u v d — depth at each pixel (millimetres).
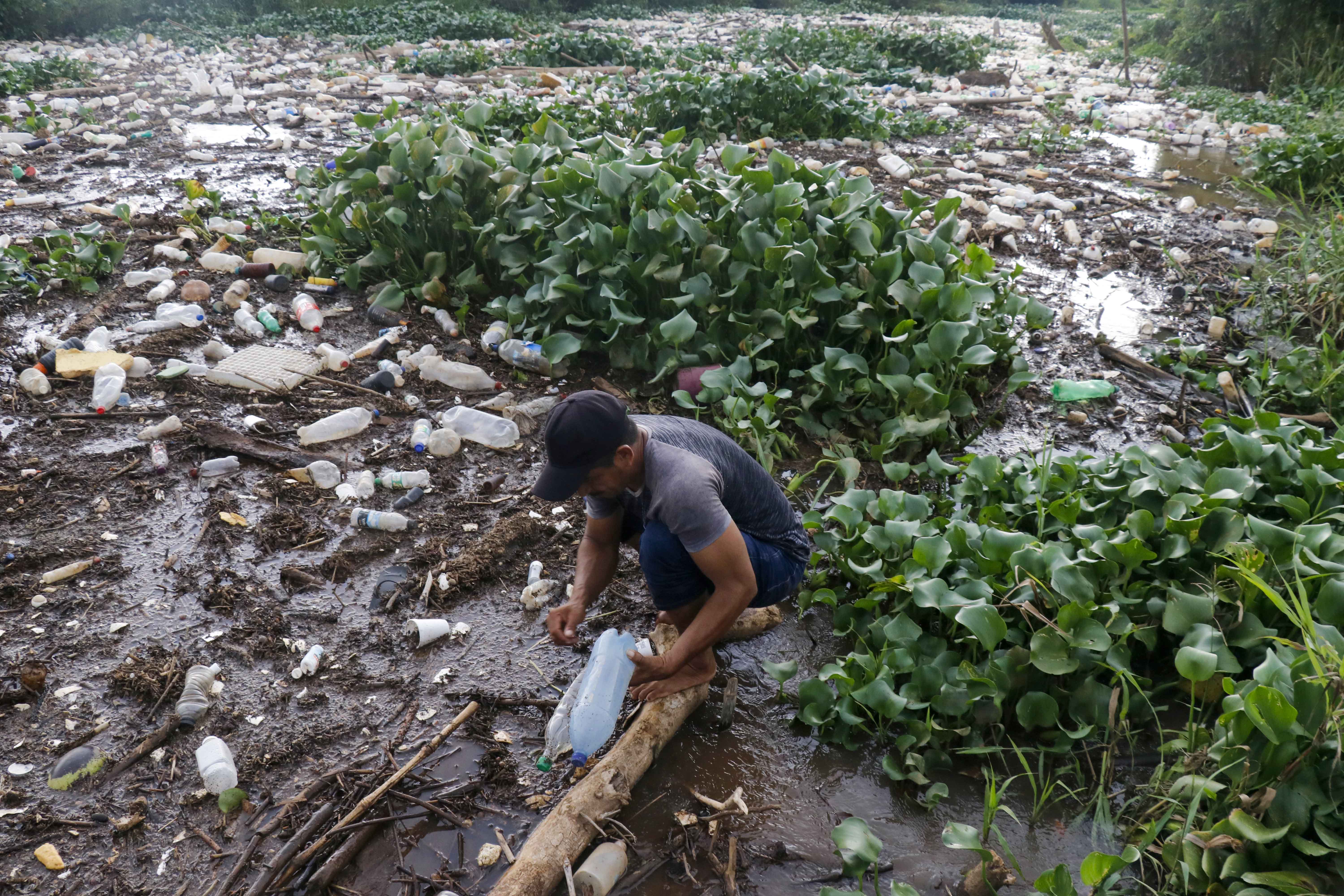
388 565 3941
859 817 2904
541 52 16062
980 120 13211
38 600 3615
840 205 5508
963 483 4090
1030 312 5633
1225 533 3393
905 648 3242
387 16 19516
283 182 8742
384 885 2666
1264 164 9602
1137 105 14445
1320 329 6074
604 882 2615
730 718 3205
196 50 16547
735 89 11188
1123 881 2666
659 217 5137
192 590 3723
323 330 5820
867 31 19062
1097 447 4945
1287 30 15078
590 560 3260
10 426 4684
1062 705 3160
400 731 3168
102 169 9016
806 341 5211
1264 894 2367
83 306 5957
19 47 15820
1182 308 6617
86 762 2955
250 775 2980
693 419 3945
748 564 2809
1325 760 2600
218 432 4617
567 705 3180
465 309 5770
